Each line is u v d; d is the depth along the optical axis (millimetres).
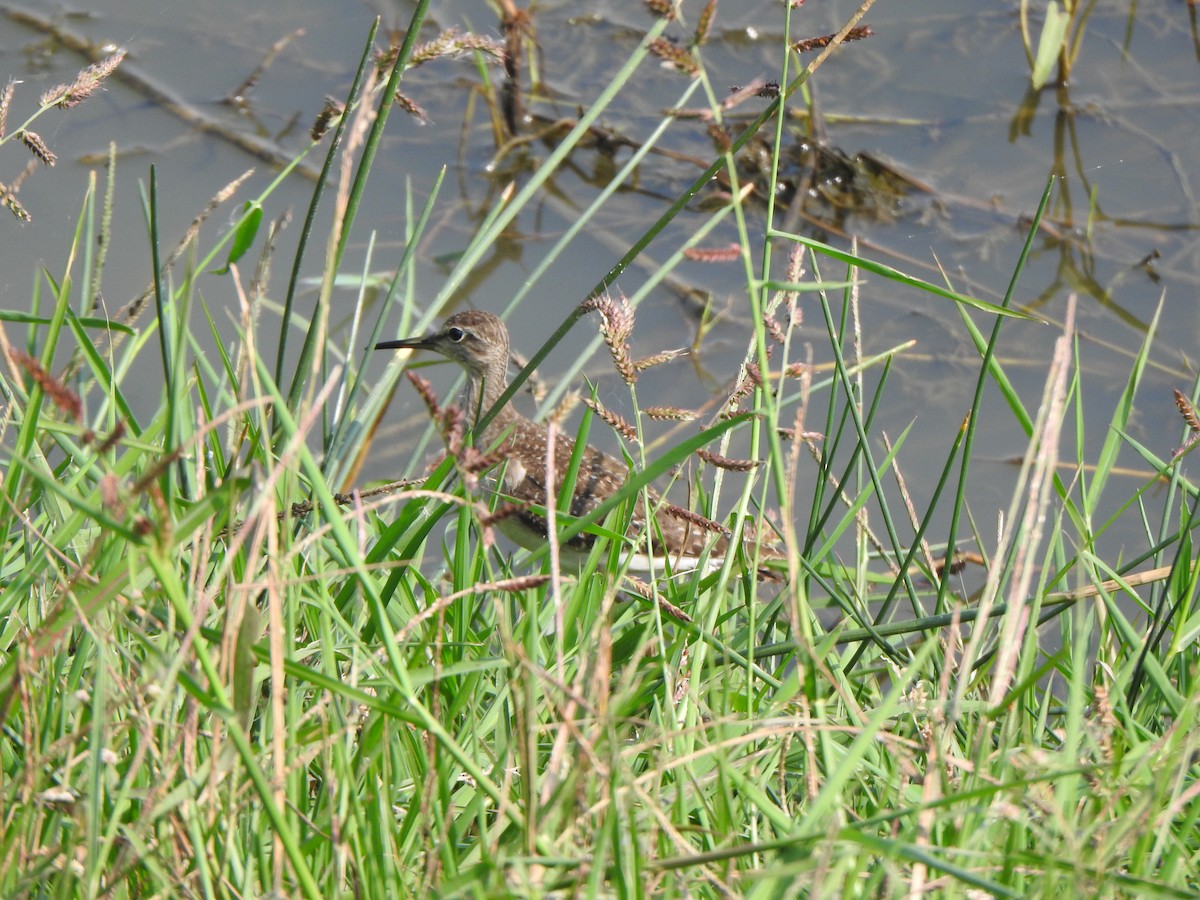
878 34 22203
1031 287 18297
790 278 8734
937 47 21969
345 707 6934
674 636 9352
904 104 20922
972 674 8562
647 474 6785
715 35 21859
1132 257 18594
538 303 18016
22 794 5977
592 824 5961
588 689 6504
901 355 17516
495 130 20141
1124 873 6004
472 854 6434
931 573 10445
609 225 19359
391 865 6031
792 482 6824
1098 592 8336
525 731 5664
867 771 7484
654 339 17625
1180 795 6086
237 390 9023
